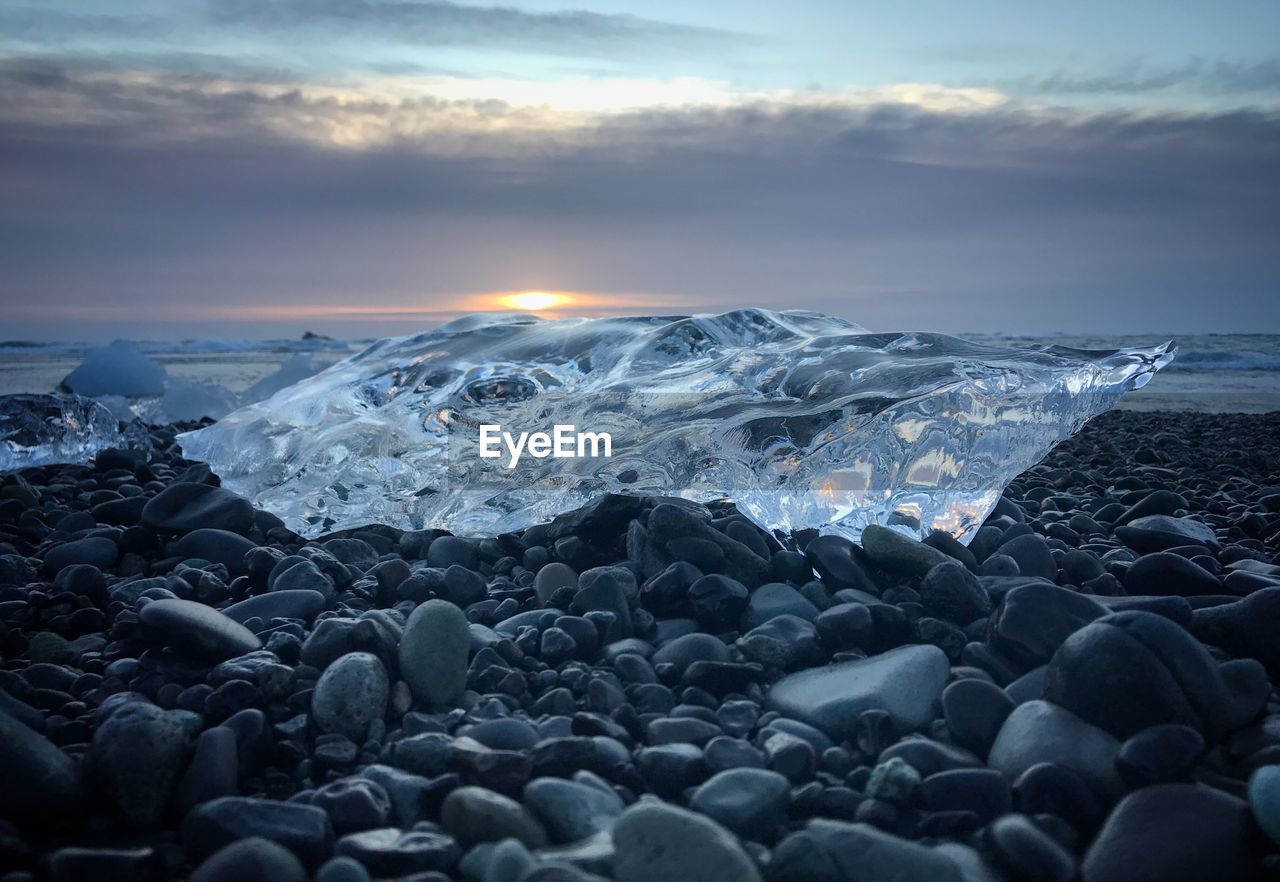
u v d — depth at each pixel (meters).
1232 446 6.47
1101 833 1.63
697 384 3.34
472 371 3.74
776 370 3.35
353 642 2.22
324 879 1.49
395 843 1.59
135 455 4.89
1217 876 1.52
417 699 2.15
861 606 2.39
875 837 1.58
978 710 1.98
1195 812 1.62
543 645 2.39
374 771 1.83
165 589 2.81
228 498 3.40
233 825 1.62
